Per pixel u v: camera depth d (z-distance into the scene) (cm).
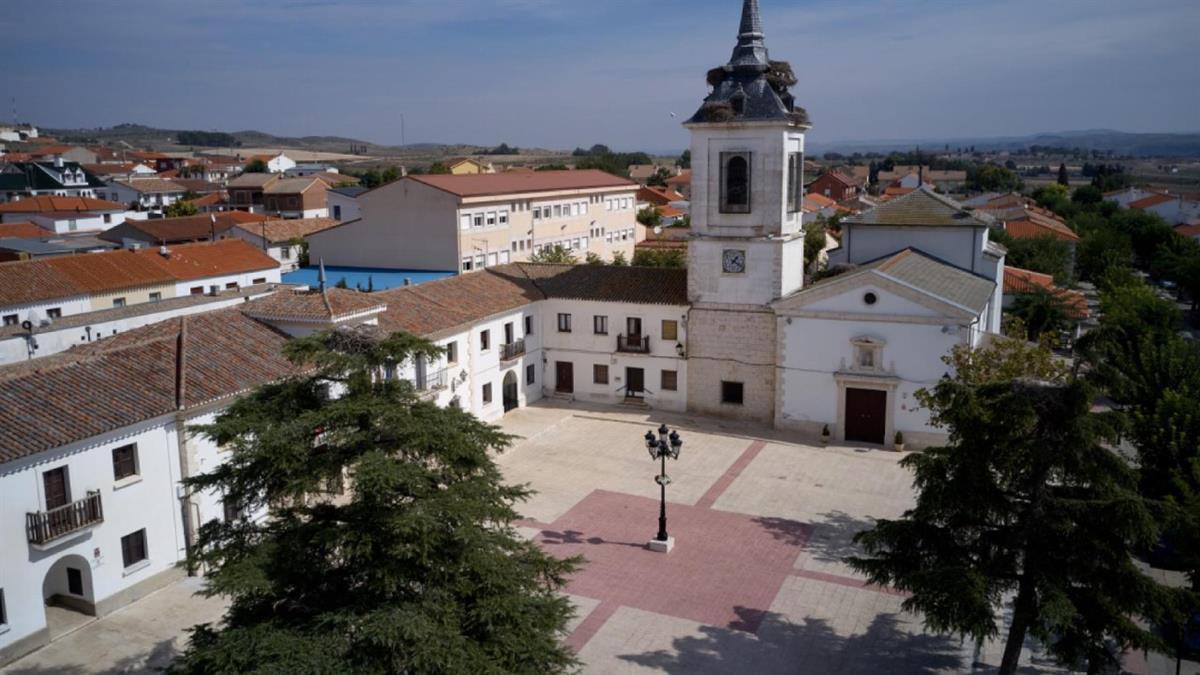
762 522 3478
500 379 4681
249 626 1658
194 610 2702
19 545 2397
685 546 3262
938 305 4050
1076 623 1997
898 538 2181
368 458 1655
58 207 9638
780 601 2858
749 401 4656
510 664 1705
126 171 17400
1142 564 2964
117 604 2681
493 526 2075
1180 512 1952
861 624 2714
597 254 8812
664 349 4794
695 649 2575
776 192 4406
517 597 1770
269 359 3269
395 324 3969
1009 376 3106
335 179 15250
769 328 4538
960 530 2144
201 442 2906
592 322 4925
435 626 1603
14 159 16400
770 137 4369
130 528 2702
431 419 1794
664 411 4844
